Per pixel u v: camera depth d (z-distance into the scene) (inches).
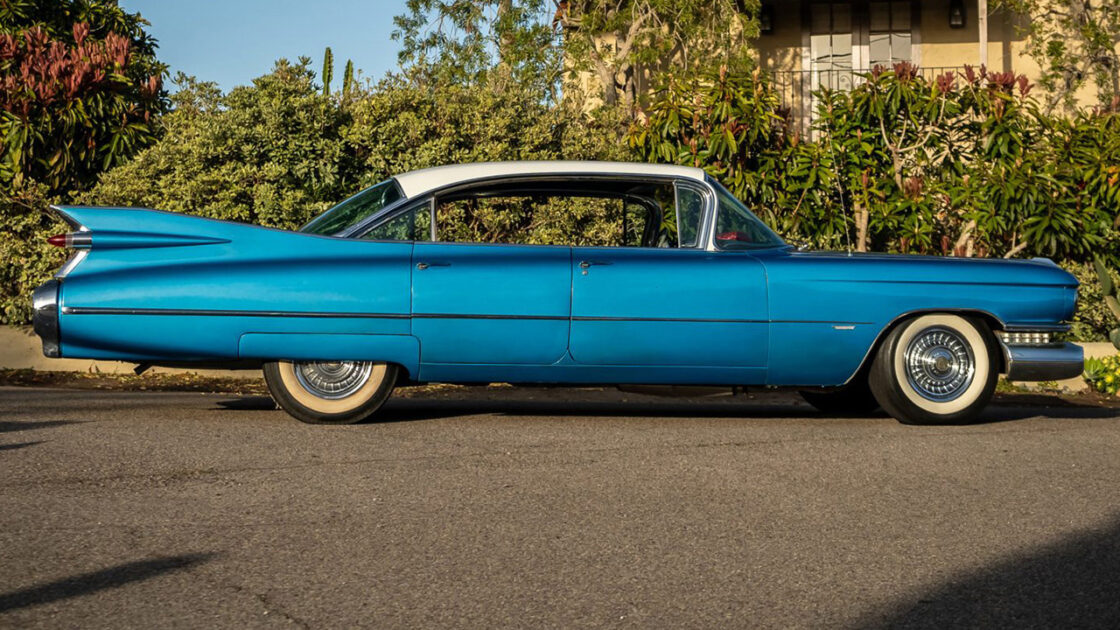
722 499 188.7
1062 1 629.9
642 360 255.8
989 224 429.4
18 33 460.4
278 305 244.7
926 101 441.1
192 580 142.9
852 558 156.6
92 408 274.5
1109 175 431.2
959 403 269.6
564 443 235.6
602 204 285.9
